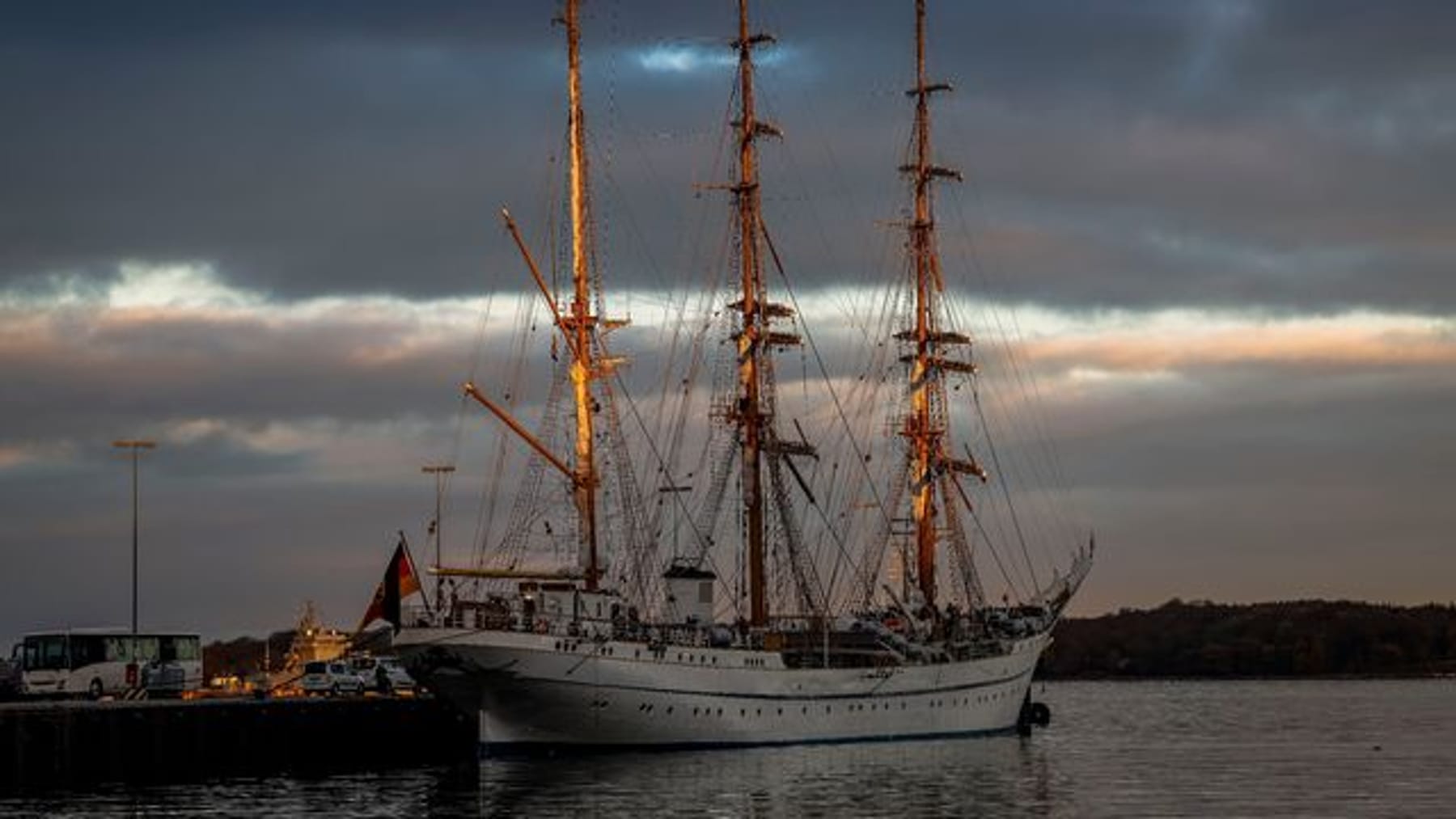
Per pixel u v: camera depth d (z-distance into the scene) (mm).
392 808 99562
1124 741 174750
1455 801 110062
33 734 105625
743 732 133750
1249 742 174500
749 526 151750
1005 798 108562
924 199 171750
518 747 126062
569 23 140875
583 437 137625
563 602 127062
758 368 153500
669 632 133500
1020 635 165875
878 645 147750
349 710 125250
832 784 113625
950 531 168500
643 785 111562
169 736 112938
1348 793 115250
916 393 169250
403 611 122375
